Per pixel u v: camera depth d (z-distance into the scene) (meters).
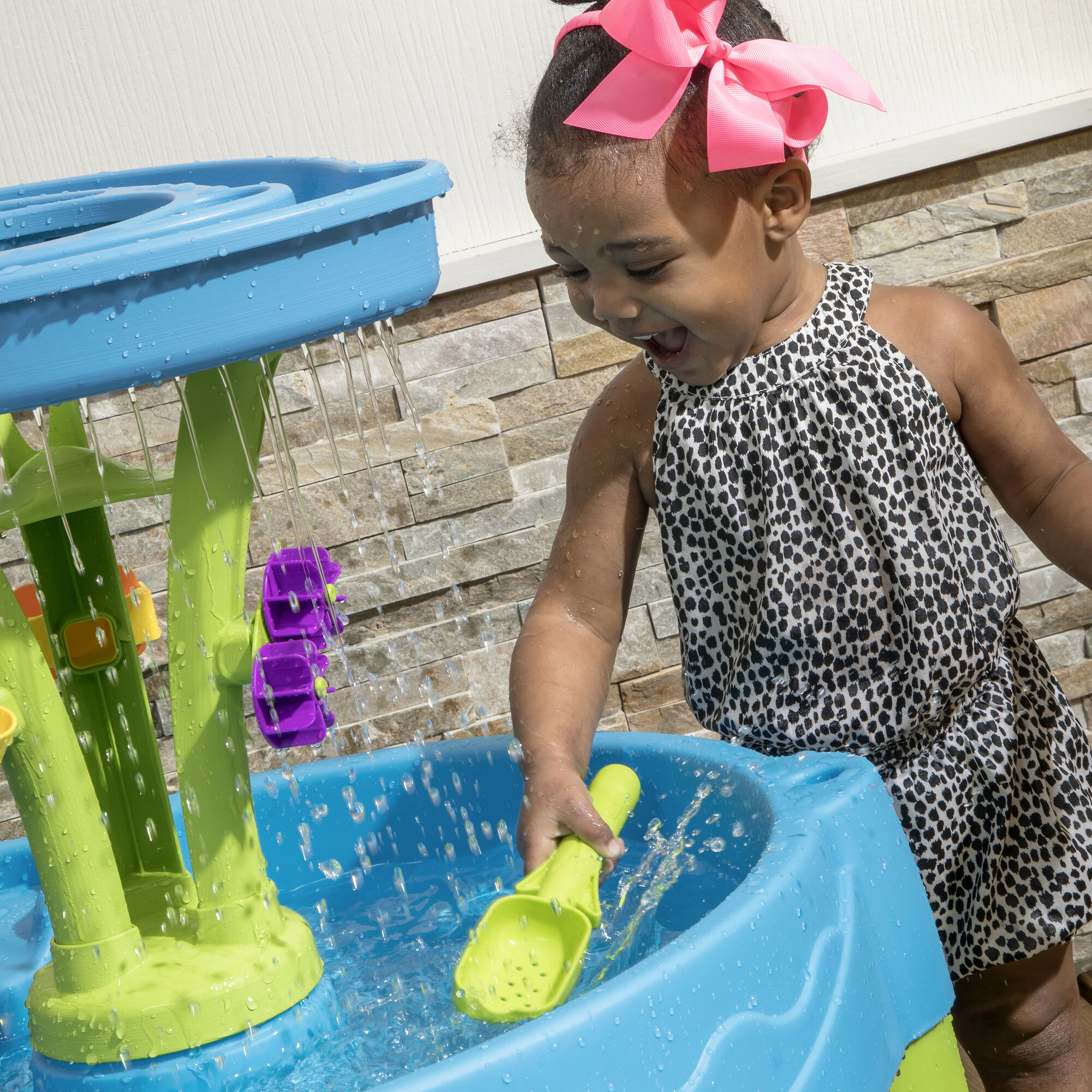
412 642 1.56
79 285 0.52
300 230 0.56
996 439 0.87
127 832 0.85
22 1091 0.71
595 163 0.69
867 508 0.83
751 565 0.86
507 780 0.99
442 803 1.01
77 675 0.83
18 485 0.76
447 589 1.56
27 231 0.78
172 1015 0.67
